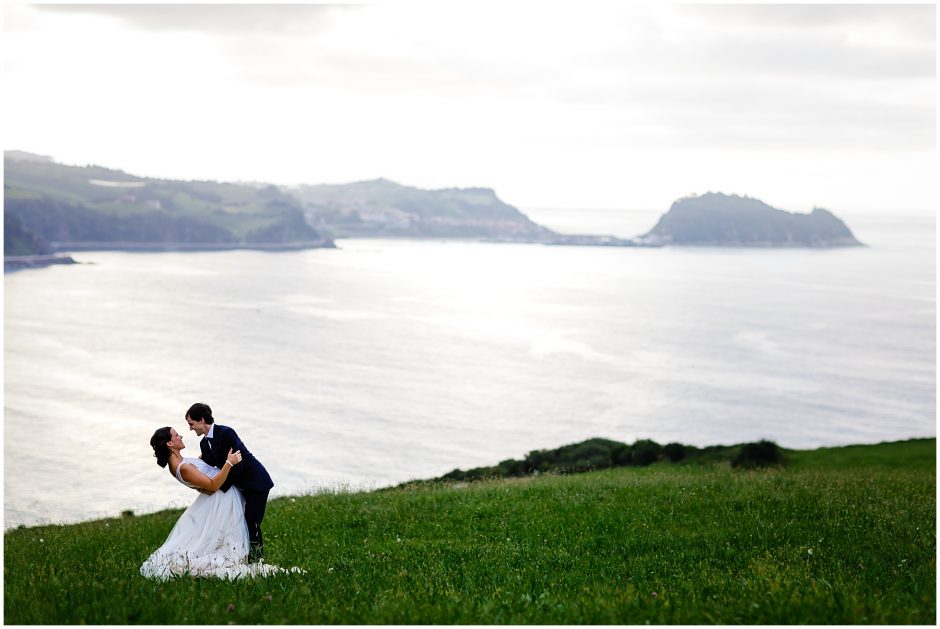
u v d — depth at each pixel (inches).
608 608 348.2
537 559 506.0
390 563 492.7
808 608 340.2
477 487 959.6
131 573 440.5
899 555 491.5
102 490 4975.4
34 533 944.3
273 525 692.7
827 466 1889.8
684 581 424.8
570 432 7180.1
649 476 1128.8
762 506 689.6
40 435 6363.2
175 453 435.2
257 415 7396.7
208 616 342.0
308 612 347.9
